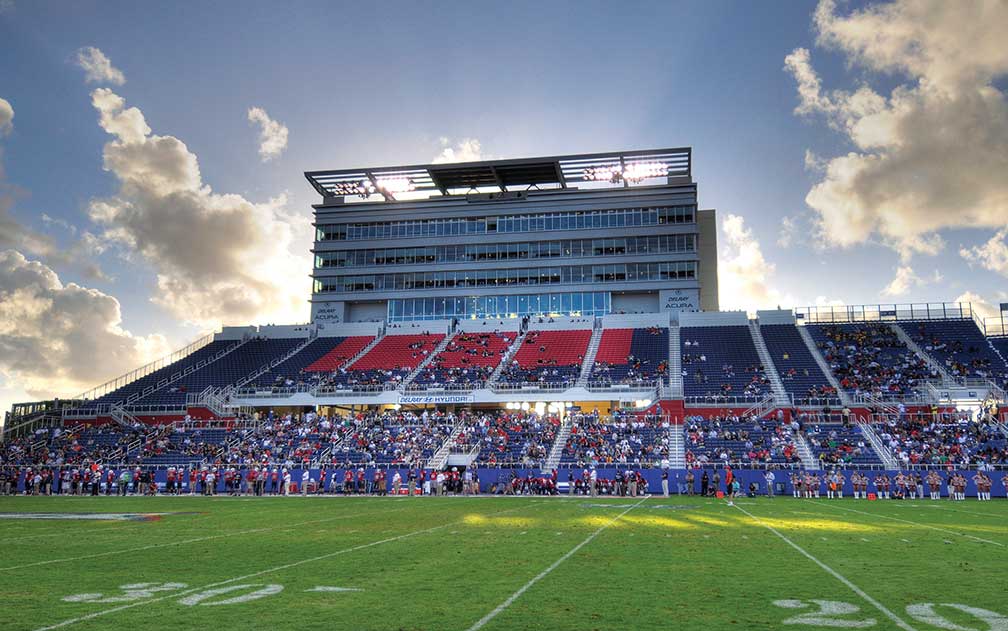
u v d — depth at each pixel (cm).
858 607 1204
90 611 1177
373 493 5284
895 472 4894
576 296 8475
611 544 2084
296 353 8312
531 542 2138
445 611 1173
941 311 7619
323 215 9156
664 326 8019
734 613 1158
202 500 4481
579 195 8656
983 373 6431
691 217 8381
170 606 1216
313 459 5884
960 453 5134
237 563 1720
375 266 8919
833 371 6762
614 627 1067
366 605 1220
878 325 7619
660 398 6275
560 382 6881
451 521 2881
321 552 1919
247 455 6031
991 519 2998
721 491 5012
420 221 8962
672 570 1595
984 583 1433
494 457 5706
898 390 6247
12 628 1064
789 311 7912
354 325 8706
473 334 8300
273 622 1099
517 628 1062
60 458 6166
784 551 1925
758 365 6988
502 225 8762
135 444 6419
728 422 5934
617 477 4969
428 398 6862
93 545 2086
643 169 8462
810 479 4881
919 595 1306
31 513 3375
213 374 7944
